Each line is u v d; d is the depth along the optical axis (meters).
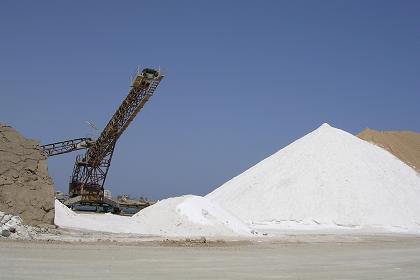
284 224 43.56
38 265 14.14
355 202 45.41
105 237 25.98
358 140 57.22
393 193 47.06
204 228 31.47
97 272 13.24
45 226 26.64
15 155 27.61
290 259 19.00
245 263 16.94
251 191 50.53
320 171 50.38
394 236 36.69
